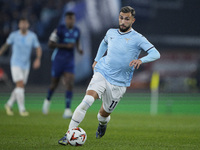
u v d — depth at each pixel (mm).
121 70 19172
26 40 37406
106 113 20125
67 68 36406
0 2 84750
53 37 35844
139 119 37062
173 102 60625
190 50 84438
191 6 85750
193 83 81938
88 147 17562
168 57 83375
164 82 81188
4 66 75000
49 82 76812
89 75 77688
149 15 83938
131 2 81812
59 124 29109
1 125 27422
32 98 60094
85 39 77375
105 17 78125
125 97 65938
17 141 19469
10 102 38250
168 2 84812
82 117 18156
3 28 82812
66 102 35656
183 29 85188
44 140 20000
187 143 20438
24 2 85625
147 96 68688
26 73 38094
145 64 80875
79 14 78125
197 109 55531
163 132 26047
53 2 83938
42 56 76625
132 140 21281
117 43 19266
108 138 21938
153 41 83875
